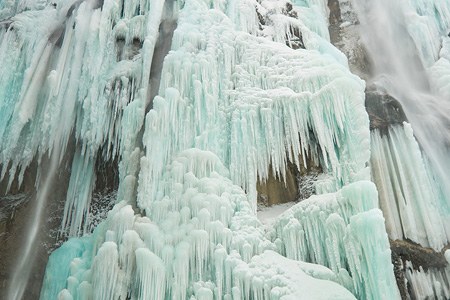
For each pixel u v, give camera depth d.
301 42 10.53
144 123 8.24
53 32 10.14
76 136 9.03
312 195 7.49
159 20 9.88
